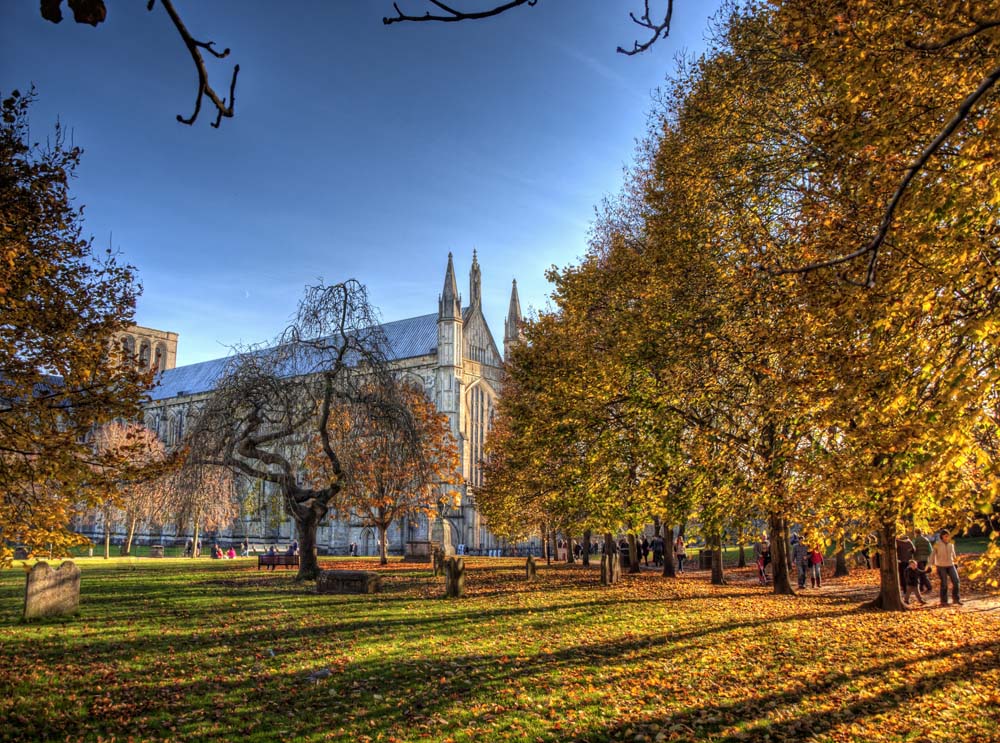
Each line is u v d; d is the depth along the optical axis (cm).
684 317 1889
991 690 1133
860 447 1152
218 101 308
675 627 1767
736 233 1830
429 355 9088
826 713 1032
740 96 1739
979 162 812
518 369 3428
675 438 2212
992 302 883
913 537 2528
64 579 1916
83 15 279
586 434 2550
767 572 3981
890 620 1884
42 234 1521
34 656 1391
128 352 1495
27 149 1476
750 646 1509
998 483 755
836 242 1173
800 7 1045
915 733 939
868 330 1023
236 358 3062
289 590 2672
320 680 1211
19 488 1427
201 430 2878
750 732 953
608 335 2566
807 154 1431
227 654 1418
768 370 1521
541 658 1385
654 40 390
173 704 1072
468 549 8488
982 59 887
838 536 1521
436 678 1224
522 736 934
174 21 290
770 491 1741
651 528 6725
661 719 1005
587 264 3130
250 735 937
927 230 889
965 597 2472
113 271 1592
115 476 1476
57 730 950
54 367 1428
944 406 786
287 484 3097
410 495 3869
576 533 3406
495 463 4575
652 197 2275
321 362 3092
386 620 1867
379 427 3047
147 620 1861
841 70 987
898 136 956
